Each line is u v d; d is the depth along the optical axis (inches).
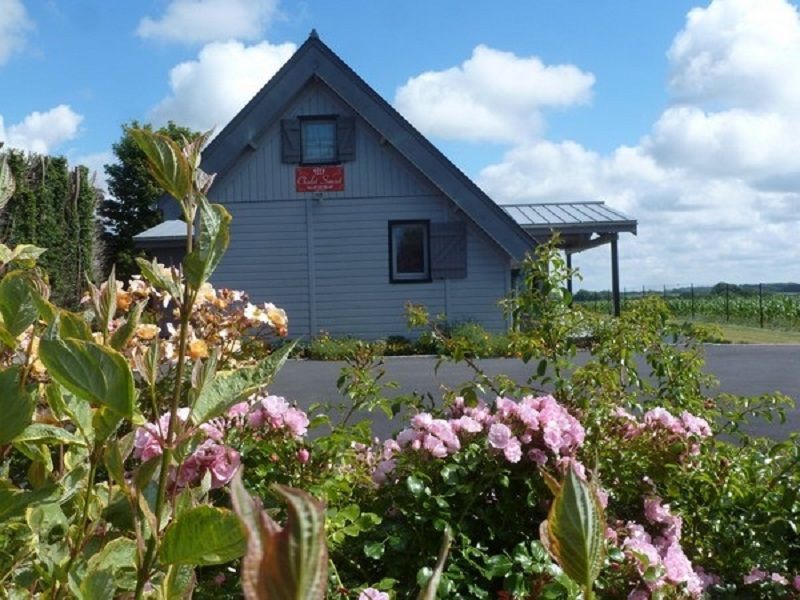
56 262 645.9
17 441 36.3
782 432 287.1
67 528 39.7
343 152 735.1
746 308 1336.1
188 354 101.5
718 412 171.2
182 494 36.2
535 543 93.2
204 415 31.6
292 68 719.7
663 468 120.5
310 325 738.8
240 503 15.3
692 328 183.0
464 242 726.5
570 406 140.3
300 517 14.4
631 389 200.8
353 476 110.5
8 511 35.3
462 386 146.6
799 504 121.4
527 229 775.1
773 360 608.7
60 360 29.8
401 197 734.5
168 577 31.8
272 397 105.3
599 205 881.5
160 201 698.8
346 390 144.6
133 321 34.9
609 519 108.0
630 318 166.1
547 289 162.9
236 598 86.8
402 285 734.5
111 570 33.6
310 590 14.2
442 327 709.3
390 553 99.3
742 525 119.1
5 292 36.2
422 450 106.3
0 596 36.3
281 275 741.9
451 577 93.0
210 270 30.7
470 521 103.3
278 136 738.8
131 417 30.3
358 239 740.0
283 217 741.3
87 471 41.3
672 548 99.8
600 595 94.3
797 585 113.0
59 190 669.3
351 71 714.2
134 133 29.6
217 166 718.5
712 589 112.2
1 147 38.7
